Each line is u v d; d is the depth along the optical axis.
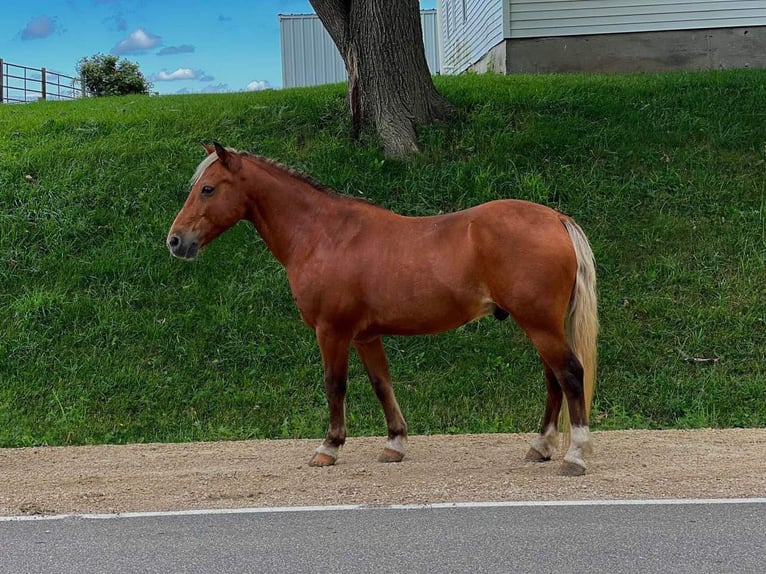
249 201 6.40
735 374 8.98
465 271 5.70
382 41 12.66
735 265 10.49
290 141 13.11
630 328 9.66
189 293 10.54
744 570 3.88
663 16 17.52
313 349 9.70
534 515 4.77
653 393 8.82
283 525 4.73
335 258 6.04
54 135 14.09
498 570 3.94
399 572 3.95
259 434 8.45
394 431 6.50
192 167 12.59
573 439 5.66
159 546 4.42
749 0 17.39
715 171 12.03
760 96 13.62
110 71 31.75
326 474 5.96
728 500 4.97
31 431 8.49
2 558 4.29
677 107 13.48
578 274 5.64
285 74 28.31
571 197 11.63
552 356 5.57
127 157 12.98
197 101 15.78
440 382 9.18
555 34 17.70
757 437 7.09
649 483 5.39
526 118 13.31
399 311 5.88
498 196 11.63
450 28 25.62
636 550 4.16
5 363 9.56
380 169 12.16
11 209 11.91
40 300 10.31
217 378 9.39
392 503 5.11
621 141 12.62
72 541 4.54
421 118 12.93
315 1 13.09
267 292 10.51
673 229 11.05
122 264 10.94
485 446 7.05
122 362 9.63
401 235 5.98
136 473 6.22
